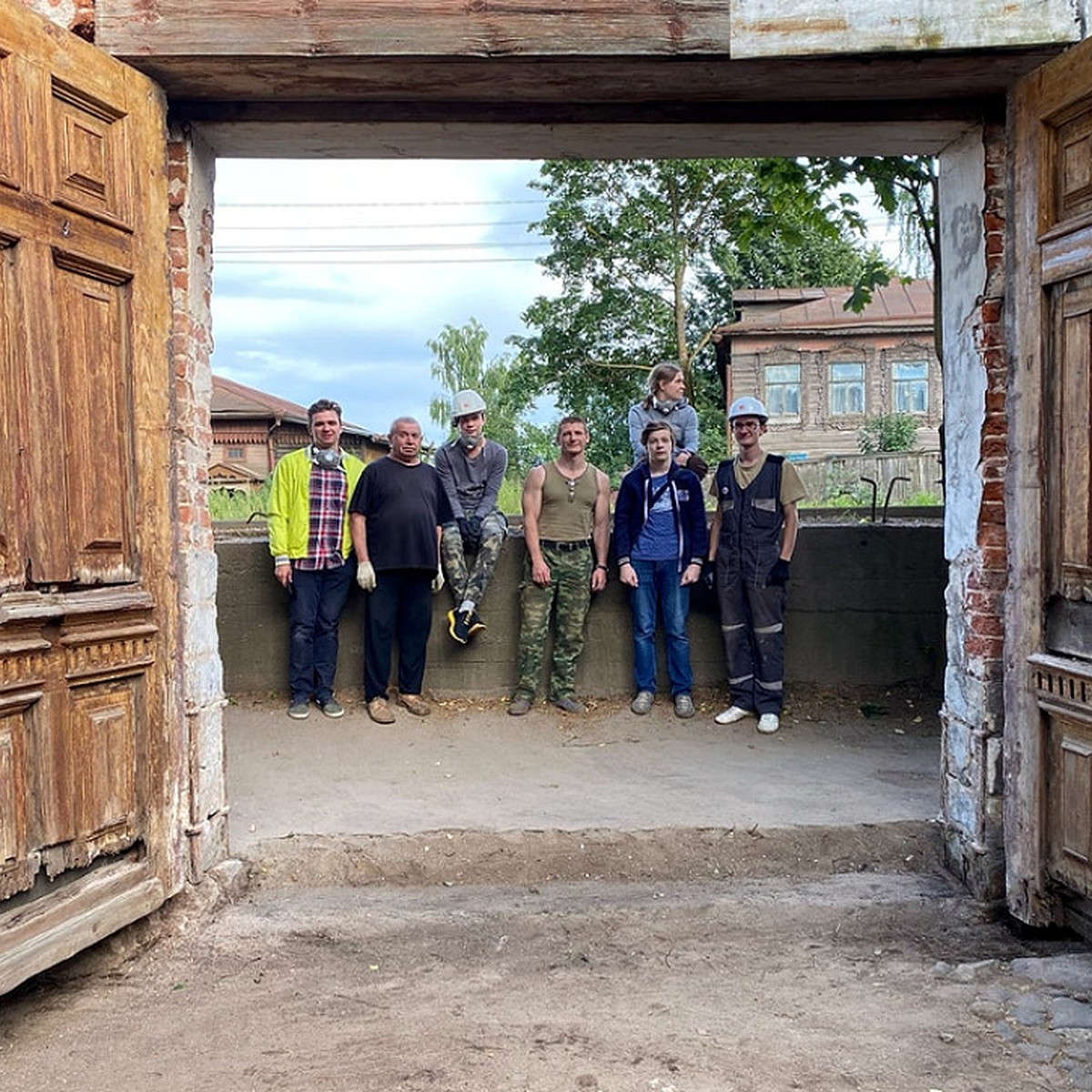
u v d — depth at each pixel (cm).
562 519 660
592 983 344
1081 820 354
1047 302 368
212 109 397
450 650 692
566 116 404
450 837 464
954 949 375
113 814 347
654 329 2533
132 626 351
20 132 307
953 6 353
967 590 421
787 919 400
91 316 339
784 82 382
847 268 2803
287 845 455
